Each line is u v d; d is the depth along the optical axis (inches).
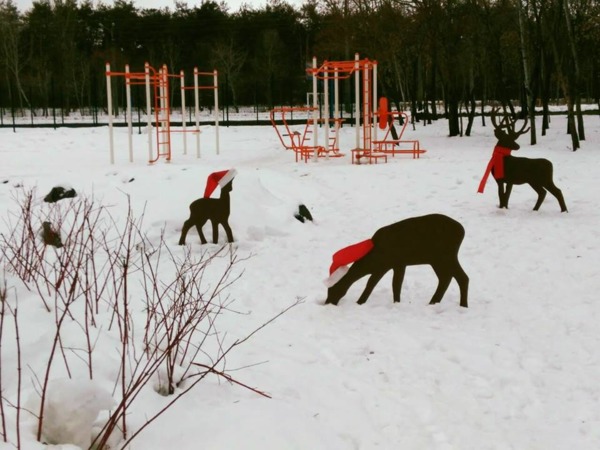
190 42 2758.4
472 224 412.2
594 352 210.5
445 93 1440.7
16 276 221.0
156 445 134.2
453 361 206.7
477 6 1157.7
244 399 164.7
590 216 421.1
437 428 164.6
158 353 179.6
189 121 1717.5
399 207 484.7
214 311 244.8
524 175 443.8
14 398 141.9
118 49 2689.5
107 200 428.1
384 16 1387.8
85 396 127.3
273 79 2421.3
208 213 363.9
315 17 2417.6
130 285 268.2
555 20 892.0
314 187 578.2
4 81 2336.4
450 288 283.1
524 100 1189.7
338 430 160.1
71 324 182.9
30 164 775.7
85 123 1689.2
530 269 310.7
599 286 281.4
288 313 251.6
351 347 216.4
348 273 260.8
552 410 174.1
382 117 870.4
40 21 2511.1
